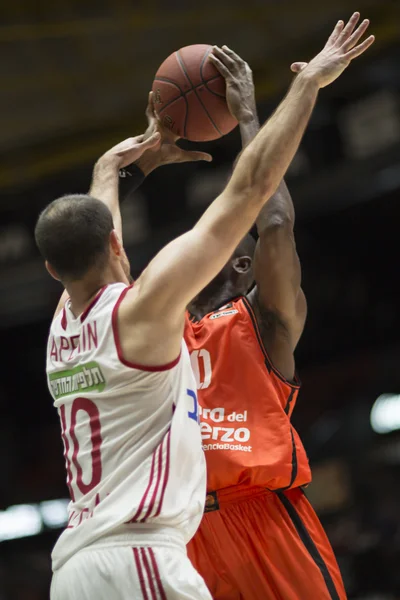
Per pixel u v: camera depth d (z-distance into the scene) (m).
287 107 6.72
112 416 6.44
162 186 37.09
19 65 32.12
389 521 32.16
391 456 36.56
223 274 9.41
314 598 8.17
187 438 6.48
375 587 28.72
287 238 8.40
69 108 34.84
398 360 39.44
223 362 8.59
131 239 37.94
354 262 42.34
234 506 8.42
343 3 30.28
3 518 40.78
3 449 45.31
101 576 6.16
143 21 30.50
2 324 41.91
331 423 38.81
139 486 6.28
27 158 37.16
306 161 35.44
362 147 34.25
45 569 36.66
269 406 8.44
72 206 6.80
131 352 6.32
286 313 8.54
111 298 6.57
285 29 31.42
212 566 8.36
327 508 36.41
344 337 42.38
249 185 6.45
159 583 6.09
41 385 47.72
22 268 37.53
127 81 33.59
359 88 32.56
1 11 30.20
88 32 30.94
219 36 31.69
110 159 8.73
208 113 8.86
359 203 34.06
